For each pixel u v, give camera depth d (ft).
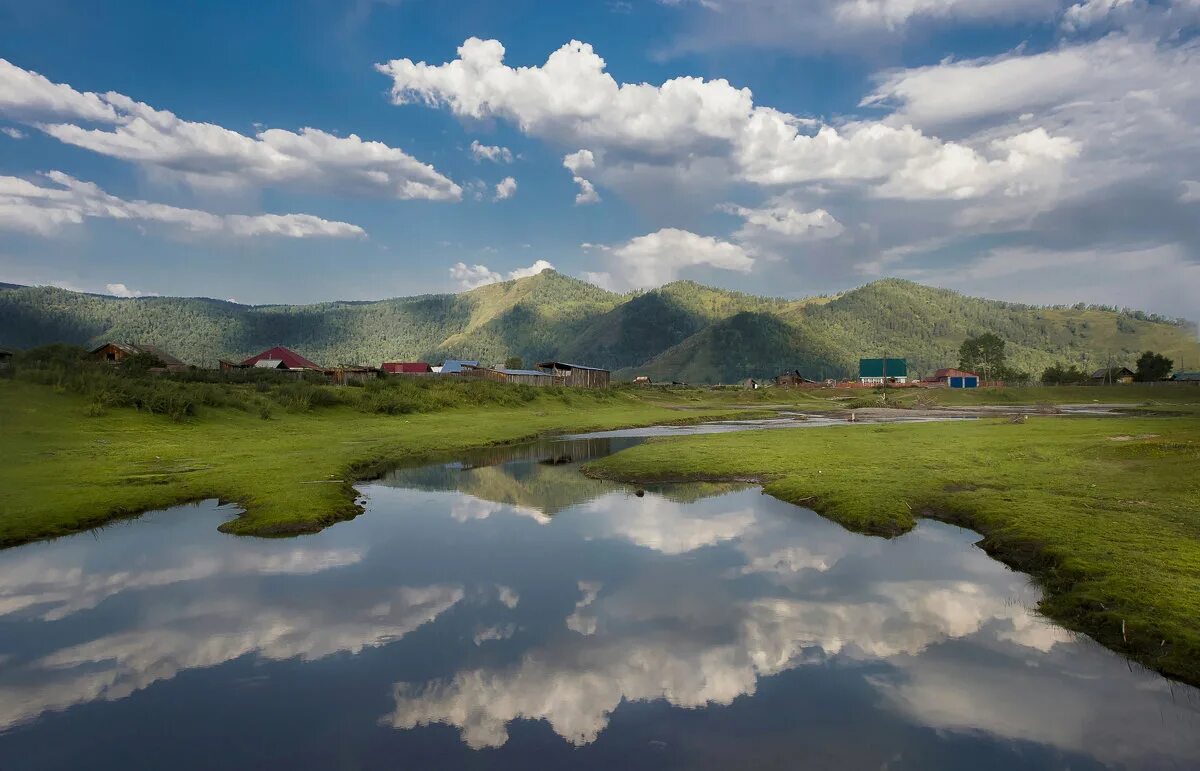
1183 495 71.77
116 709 34.73
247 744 31.45
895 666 39.09
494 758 30.27
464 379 320.70
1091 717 33.04
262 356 382.22
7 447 104.99
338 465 109.70
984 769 28.84
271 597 51.67
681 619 47.01
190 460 108.47
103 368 176.76
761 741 31.55
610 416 272.10
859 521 73.15
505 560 61.98
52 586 53.47
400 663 40.32
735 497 92.38
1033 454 111.55
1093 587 46.65
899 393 459.32
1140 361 555.28
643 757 30.30
